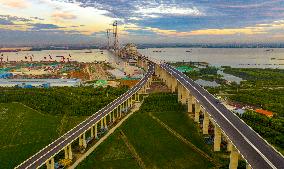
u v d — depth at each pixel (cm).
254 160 14162
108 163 18238
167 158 18900
